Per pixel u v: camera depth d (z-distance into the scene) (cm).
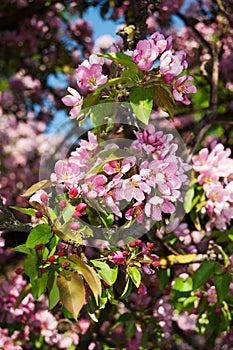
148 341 202
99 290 106
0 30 293
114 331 209
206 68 196
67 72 291
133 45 142
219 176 146
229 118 198
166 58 112
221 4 217
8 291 195
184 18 207
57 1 269
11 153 266
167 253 165
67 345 203
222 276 145
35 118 300
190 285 171
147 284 178
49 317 201
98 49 280
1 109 300
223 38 245
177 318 196
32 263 109
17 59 307
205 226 168
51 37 298
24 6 279
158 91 114
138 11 150
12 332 200
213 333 167
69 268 109
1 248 198
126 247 115
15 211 170
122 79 113
